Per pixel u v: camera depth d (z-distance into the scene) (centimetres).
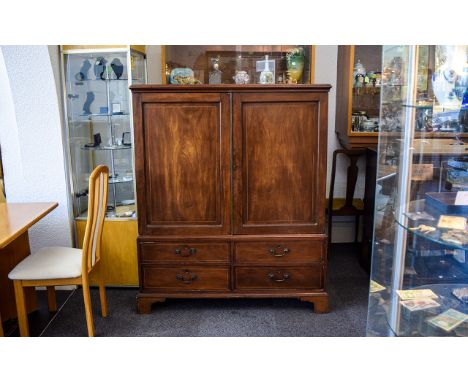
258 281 269
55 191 300
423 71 180
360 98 348
